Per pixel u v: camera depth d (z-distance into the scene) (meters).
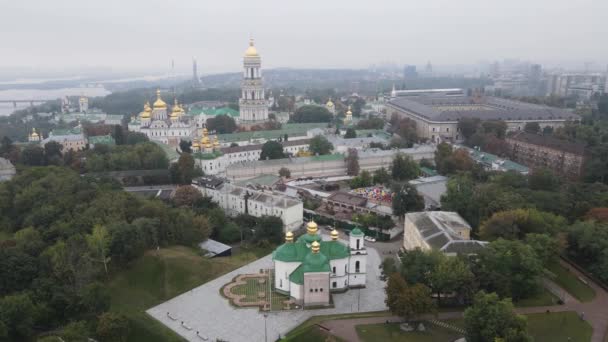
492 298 164.38
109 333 168.75
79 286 191.00
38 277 196.25
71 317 184.12
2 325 165.12
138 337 184.62
